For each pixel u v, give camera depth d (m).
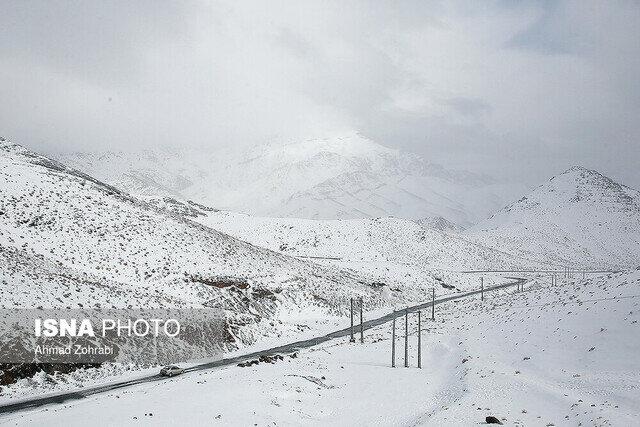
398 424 31.16
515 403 33.53
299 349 61.34
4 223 73.25
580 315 52.34
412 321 86.94
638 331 42.66
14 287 47.00
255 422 27.75
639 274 60.88
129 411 28.25
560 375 40.28
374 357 56.22
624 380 35.66
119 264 75.38
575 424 28.42
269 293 87.50
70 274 61.78
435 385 42.66
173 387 35.41
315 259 152.12
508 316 66.44
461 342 59.72
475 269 177.00
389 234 191.38
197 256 88.06
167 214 107.50
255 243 170.12
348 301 101.44
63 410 29.67
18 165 98.00
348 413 33.41
